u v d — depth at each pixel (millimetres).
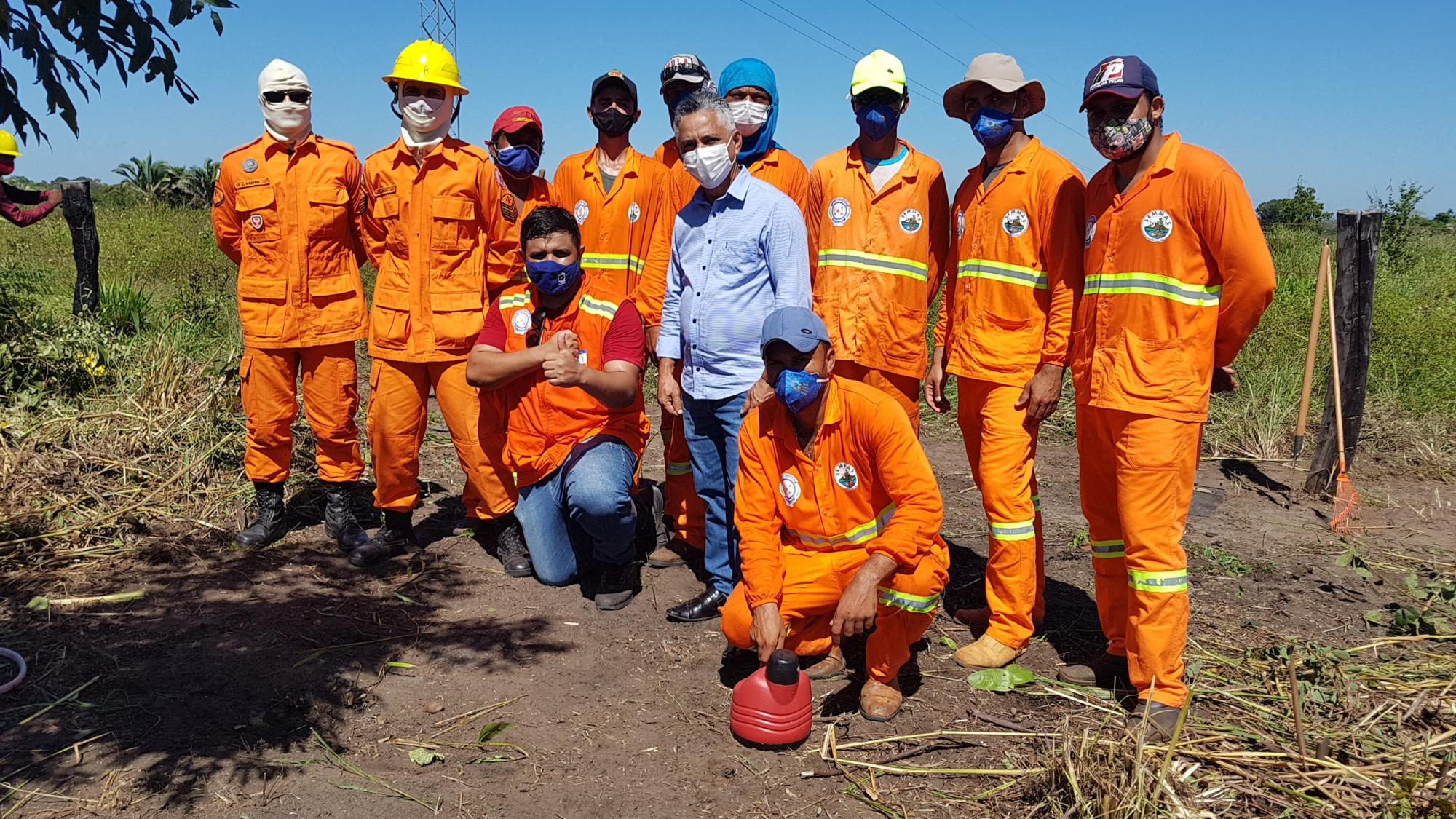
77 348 6930
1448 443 7367
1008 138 3891
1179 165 3201
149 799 2975
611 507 4375
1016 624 3955
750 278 4137
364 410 7926
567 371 4328
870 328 4223
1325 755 3182
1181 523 3359
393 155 4754
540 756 3307
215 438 6219
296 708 3570
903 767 3240
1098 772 2957
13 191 8461
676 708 3646
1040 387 3723
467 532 5543
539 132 5078
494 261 4977
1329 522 5973
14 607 4297
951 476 6949
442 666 3951
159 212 18328
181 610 4352
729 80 4500
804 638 3783
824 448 3453
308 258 4844
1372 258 6273
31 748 3232
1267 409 7855
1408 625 4250
